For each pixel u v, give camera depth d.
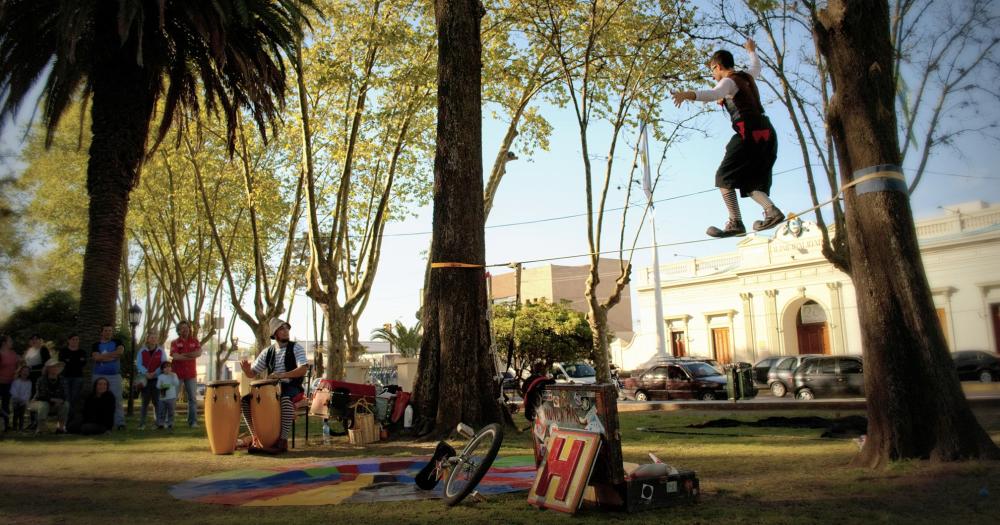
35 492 6.22
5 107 14.65
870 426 6.81
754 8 9.15
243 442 9.70
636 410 20.72
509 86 19.91
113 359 13.11
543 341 26.75
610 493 5.08
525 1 17.91
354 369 21.61
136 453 9.25
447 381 10.77
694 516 4.76
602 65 18.02
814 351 33.25
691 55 17.02
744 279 35.66
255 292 24.44
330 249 21.31
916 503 4.90
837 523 4.39
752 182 5.11
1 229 21.89
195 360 14.35
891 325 6.66
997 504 4.73
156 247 34.31
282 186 26.86
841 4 6.98
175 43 15.23
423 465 7.66
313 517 4.96
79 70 14.41
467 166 11.31
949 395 6.39
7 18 13.67
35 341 15.41
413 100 19.84
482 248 11.34
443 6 11.63
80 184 24.64
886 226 6.70
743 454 8.09
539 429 5.76
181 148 25.30
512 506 5.30
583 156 18.48
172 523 4.80
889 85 6.81
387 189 21.53
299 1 16.38
